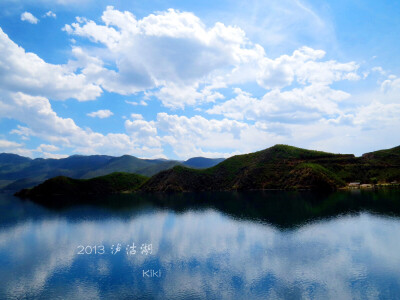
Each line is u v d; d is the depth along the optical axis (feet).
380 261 182.60
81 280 169.58
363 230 263.90
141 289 153.69
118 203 588.91
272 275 166.09
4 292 156.04
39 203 641.81
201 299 139.74
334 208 389.39
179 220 362.74
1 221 406.00
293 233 262.26
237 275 167.94
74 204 593.42
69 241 267.80
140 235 281.33
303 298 137.69
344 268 173.06
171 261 197.47
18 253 232.53
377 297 136.87
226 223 327.47
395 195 476.13
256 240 243.60
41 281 169.99
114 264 196.24
